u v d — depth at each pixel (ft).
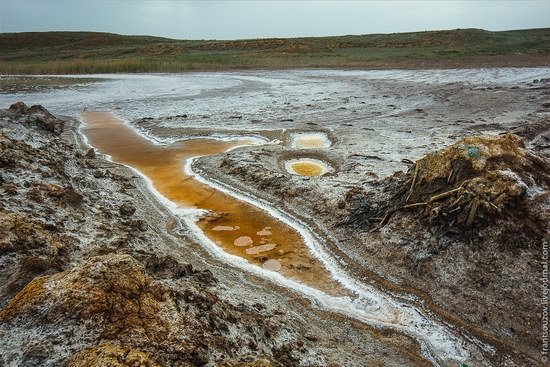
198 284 17.65
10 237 17.25
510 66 104.37
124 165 37.93
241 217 28.02
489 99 64.39
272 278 21.43
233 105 65.92
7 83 90.99
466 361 16.10
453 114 55.88
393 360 16.02
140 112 61.46
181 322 13.35
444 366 15.87
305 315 18.45
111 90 83.71
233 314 15.60
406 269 21.07
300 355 14.92
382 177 30.86
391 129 48.29
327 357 15.31
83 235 21.27
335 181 30.35
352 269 22.00
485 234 20.35
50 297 12.94
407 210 23.68
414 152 38.32
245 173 33.71
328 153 37.99
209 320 14.38
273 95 75.61
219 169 35.50
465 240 20.62
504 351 16.46
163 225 26.73
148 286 14.20
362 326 17.92
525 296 18.04
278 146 40.19
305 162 36.96
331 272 21.86
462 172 22.88
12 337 12.05
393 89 78.69
